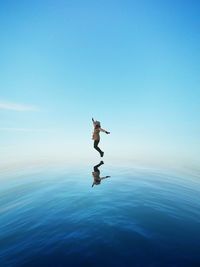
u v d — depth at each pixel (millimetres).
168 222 6398
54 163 18234
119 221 6395
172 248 5090
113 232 5770
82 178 11945
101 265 4520
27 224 6422
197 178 13820
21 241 5473
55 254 4887
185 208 7570
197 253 4922
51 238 5555
